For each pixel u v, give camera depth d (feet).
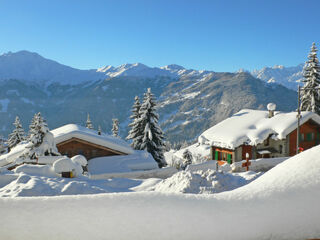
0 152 200.75
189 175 31.07
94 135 88.79
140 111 119.34
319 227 7.32
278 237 7.21
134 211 7.11
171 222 7.00
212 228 7.04
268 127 95.35
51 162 63.31
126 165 78.79
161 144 120.78
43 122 71.77
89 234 6.69
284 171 8.73
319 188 7.83
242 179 33.99
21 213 6.86
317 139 100.89
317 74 121.90
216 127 111.34
